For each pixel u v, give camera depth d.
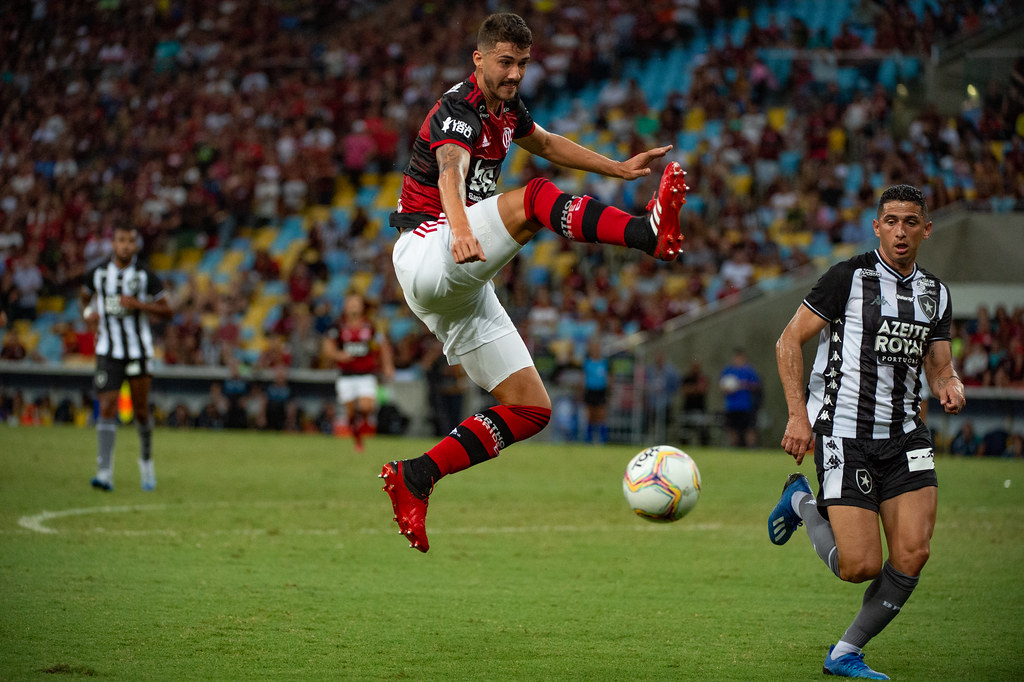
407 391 73.50
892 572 16.34
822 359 17.12
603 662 17.19
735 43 104.62
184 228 98.38
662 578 24.66
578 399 72.88
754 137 92.62
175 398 77.62
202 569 24.53
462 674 16.30
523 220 15.53
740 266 80.69
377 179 102.38
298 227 98.31
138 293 38.53
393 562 26.09
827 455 16.77
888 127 90.44
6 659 16.62
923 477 16.50
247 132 103.62
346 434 74.12
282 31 121.06
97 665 16.38
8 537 28.14
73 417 77.50
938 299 16.83
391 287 87.19
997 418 65.94
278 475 45.59
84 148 107.31
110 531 29.64
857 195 85.56
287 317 80.31
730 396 68.88
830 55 95.69
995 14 95.56
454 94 16.09
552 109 105.38
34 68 115.06
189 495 38.34
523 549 28.38
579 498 39.94
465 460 17.25
